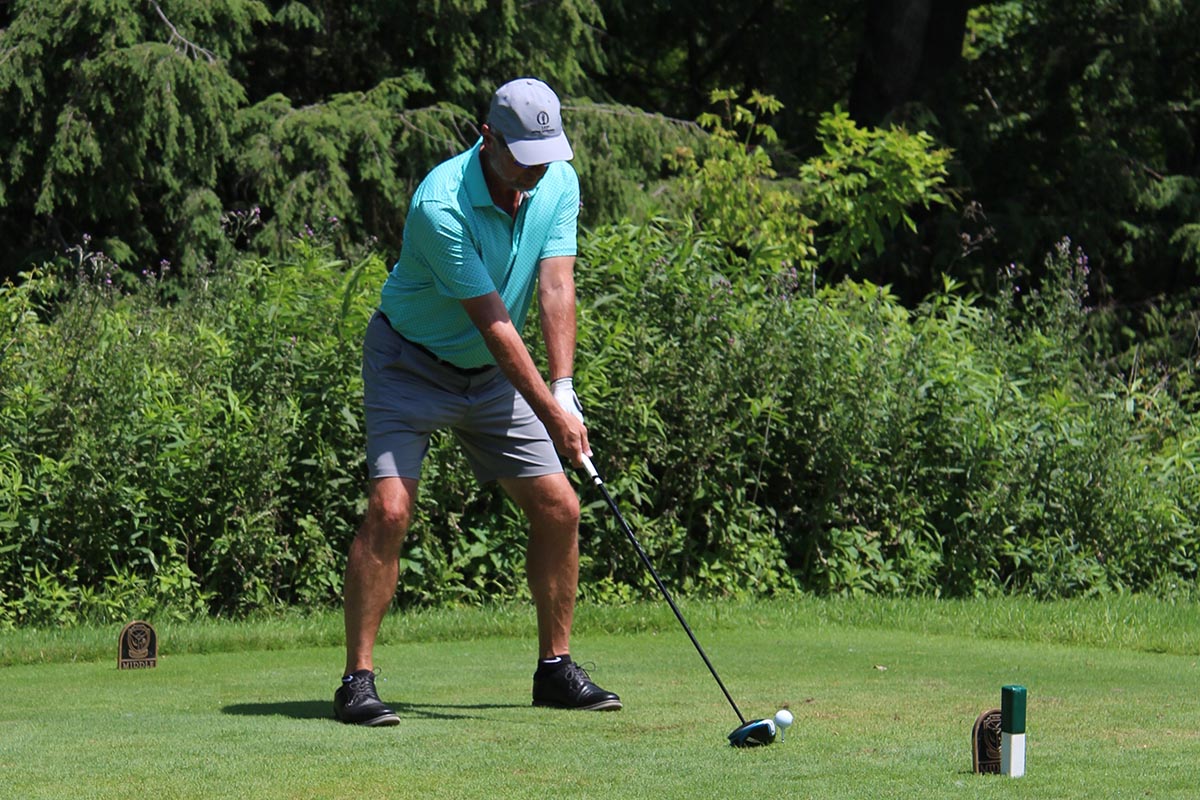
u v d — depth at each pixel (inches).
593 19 2486.5
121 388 1178.0
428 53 2342.5
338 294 1250.6
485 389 703.1
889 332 1457.9
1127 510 1409.9
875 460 1362.0
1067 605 1234.0
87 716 661.3
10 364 1173.7
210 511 1178.6
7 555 1127.0
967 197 3029.0
